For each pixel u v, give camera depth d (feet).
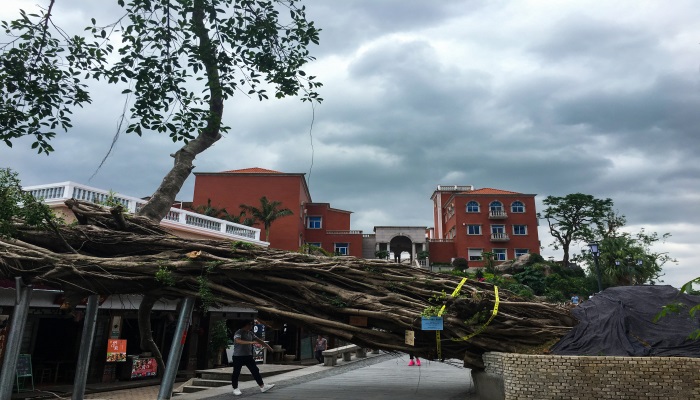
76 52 26.78
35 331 50.21
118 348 54.80
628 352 22.02
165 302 59.11
